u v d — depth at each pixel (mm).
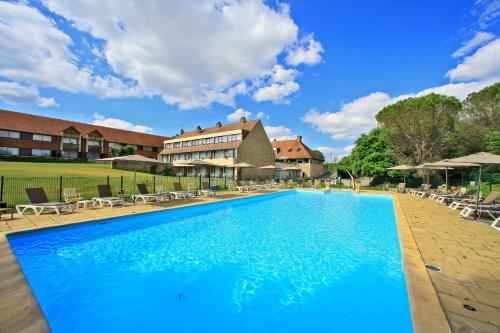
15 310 3111
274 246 7320
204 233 8836
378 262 6004
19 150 37812
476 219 9891
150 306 4102
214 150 37375
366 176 34375
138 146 52094
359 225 10359
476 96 27422
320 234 8789
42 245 7156
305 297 4371
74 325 3607
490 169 24859
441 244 6293
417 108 27484
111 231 8672
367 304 4133
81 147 43719
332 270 5539
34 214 9922
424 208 13383
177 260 6172
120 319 3754
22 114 40562
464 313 3096
